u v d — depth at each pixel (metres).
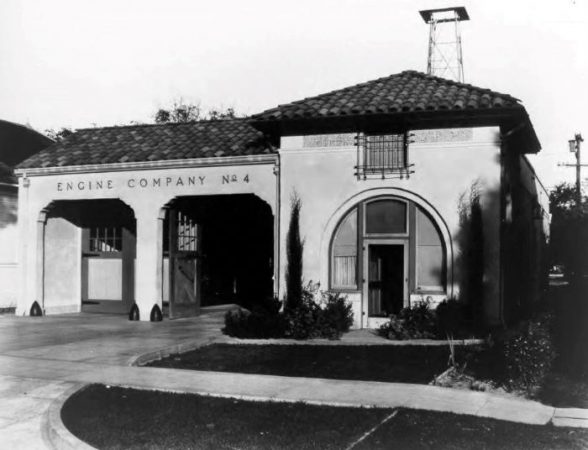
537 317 13.32
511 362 9.87
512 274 17.17
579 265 32.19
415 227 15.39
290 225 16.14
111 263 20.75
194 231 20.06
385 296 16.19
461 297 14.79
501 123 14.97
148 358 12.11
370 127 15.78
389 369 10.95
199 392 9.27
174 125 20.66
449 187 15.05
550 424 7.71
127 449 6.75
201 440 6.98
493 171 14.80
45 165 19.36
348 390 9.30
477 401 8.71
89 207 21.00
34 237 19.72
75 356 12.26
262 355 12.55
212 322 18.17
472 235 14.70
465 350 12.50
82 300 21.03
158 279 18.52
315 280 15.98
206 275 24.41
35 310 19.62
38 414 8.45
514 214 17.84
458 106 14.68
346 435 7.13
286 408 8.32
